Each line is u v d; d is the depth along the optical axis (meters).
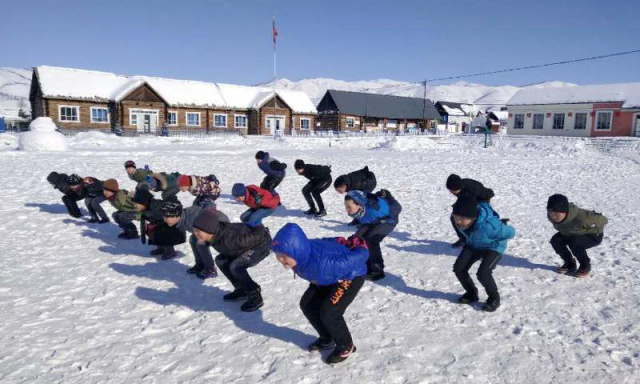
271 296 5.05
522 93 47.31
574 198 12.01
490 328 4.30
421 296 5.10
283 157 23.44
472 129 65.31
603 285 5.41
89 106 40.28
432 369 3.58
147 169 8.29
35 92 42.62
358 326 4.32
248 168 17.44
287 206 10.48
